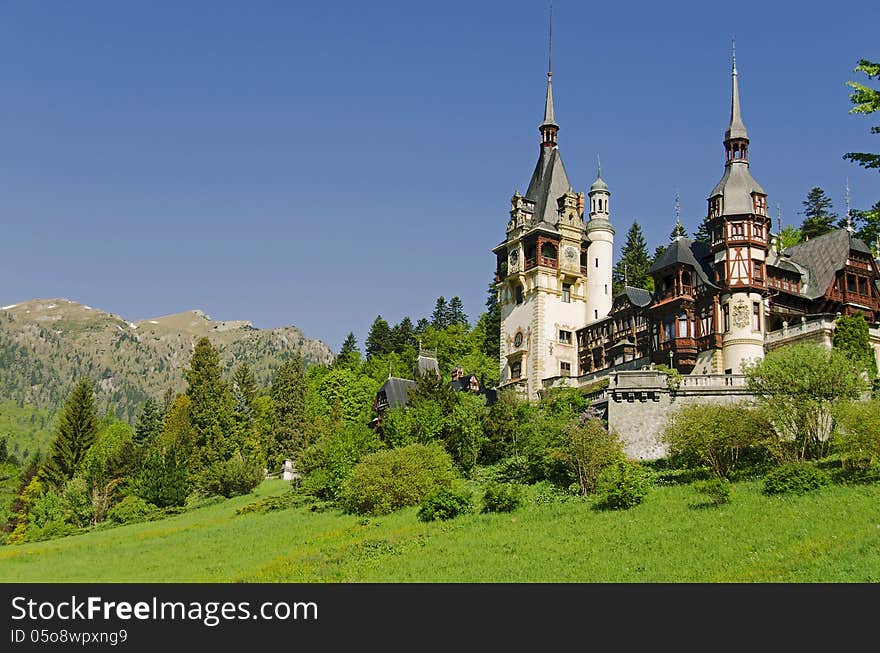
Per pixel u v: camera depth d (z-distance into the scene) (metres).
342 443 73.31
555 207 96.88
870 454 45.16
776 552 35.81
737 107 75.94
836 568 32.44
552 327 91.94
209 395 102.94
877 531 35.97
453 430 69.38
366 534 51.62
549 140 101.75
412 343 149.62
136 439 132.12
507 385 92.06
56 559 57.16
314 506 66.31
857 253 75.25
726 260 71.81
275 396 109.00
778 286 73.38
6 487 124.75
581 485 53.59
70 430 102.06
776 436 51.28
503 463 66.00
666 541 39.88
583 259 96.12
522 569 38.56
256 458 96.69
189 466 94.44
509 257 96.25
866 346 65.19
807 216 111.56
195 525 67.06
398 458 60.38
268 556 48.78
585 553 39.97
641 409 60.81
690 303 73.94
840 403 48.78
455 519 52.03
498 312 136.62
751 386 55.91
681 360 72.94
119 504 83.38
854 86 30.50
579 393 68.38
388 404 99.00
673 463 56.09
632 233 124.75
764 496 45.09
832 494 43.12
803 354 52.91
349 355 150.50
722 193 73.31
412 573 40.03
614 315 87.75
